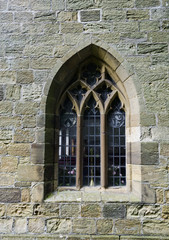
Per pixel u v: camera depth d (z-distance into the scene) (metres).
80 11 3.09
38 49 3.04
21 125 2.93
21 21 3.11
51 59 3.02
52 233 2.74
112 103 3.22
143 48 2.97
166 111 2.85
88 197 2.85
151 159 2.79
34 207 2.80
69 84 3.23
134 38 2.99
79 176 3.06
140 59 2.96
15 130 2.92
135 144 2.91
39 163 2.87
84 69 3.24
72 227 2.75
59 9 3.11
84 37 3.02
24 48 3.06
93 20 3.05
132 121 2.99
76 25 3.05
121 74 3.03
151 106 2.88
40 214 2.79
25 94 2.98
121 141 3.18
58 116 3.18
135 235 2.70
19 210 2.80
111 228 2.72
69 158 3.18
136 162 2.88
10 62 3.04
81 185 3.07
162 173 2.76
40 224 2.77
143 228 2.70
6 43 3.08
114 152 3.16
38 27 3.09
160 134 2.82
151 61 2.95
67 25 3.06
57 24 3.07
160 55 2.95
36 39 3.06
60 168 3.16
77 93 3.24
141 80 2.92
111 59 3.04
